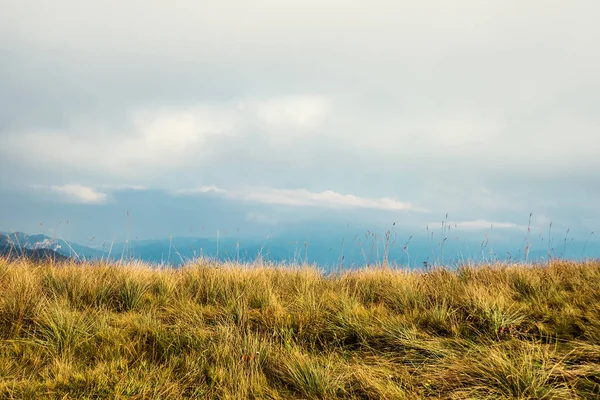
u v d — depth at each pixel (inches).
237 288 261.7
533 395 134.0
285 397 146.1
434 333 198.5
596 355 159.0
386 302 257.4
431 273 315.6
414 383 150.9
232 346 175.0
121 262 312.5
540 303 232.1
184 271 312.8
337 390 148.5
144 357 169.6
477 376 150.6
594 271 303.9
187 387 148.8
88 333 186.4
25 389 136.9
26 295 213.0
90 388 140.3
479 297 224.2
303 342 193.6
